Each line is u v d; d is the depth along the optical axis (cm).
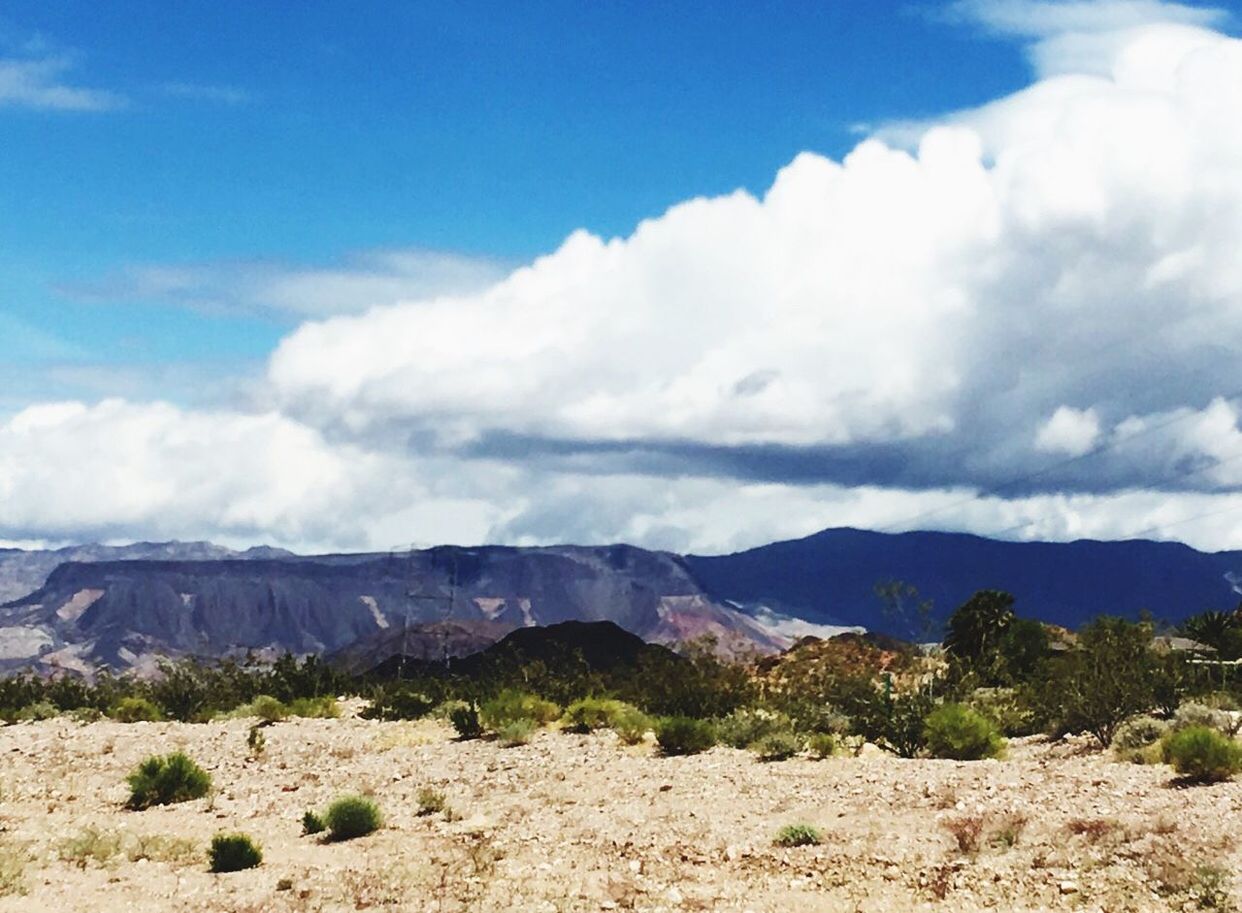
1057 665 3594
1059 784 2281
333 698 4909
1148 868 1585
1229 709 3334
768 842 2012
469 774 3072
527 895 1647
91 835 2147
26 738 4075
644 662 4406
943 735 3088
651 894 1647
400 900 1638
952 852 1811
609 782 2809
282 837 2281
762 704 4000
